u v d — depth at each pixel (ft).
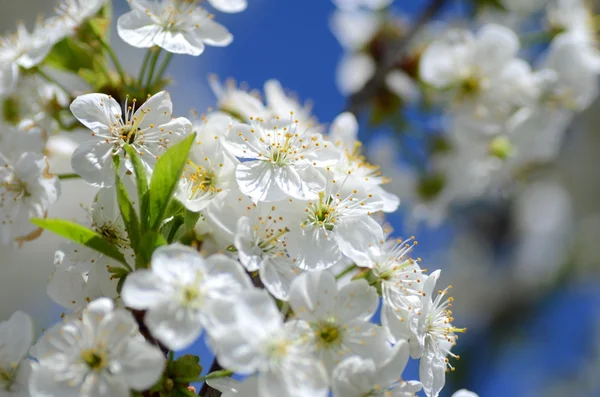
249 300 1.21
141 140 1.34
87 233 1.27
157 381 1.24
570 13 1.90
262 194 1.31
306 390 1.22
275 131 1.36
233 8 1.49
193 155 1.34
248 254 1.28
